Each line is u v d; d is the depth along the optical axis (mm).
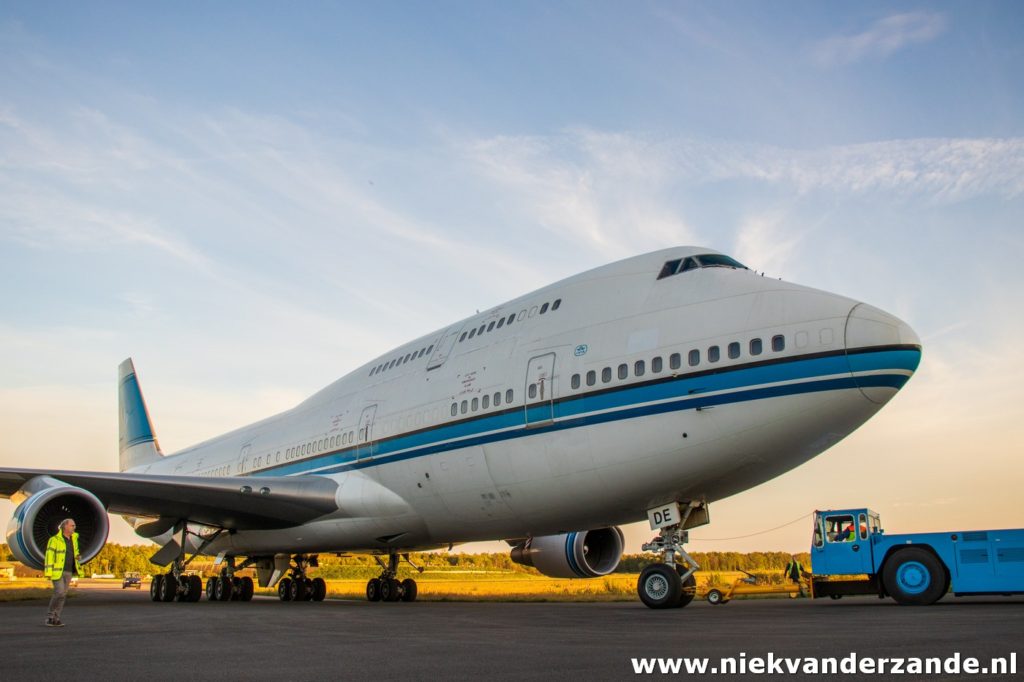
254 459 24406
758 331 12938
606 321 14883
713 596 18688
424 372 18469
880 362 12086
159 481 17984
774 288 13422
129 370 37156
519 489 15484
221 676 6285
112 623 12070
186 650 8078
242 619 13008
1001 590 13742
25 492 16391
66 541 11648
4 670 6680
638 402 13719
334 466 20125
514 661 7027
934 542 14398
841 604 16578
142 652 7914
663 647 7867
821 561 15445
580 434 14375
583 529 16422
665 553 14477
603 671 6387
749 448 12891
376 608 17172
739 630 9539
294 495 19188
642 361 13883
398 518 18422
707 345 13289
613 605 18156
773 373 12602
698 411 13078
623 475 13945
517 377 15711
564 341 15297
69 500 15672
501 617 13148
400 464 17984
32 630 10703
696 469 13336
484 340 17312
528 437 15188
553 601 22266
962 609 12844
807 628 9594
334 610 16141
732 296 13602
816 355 12383
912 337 12344
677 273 14719
